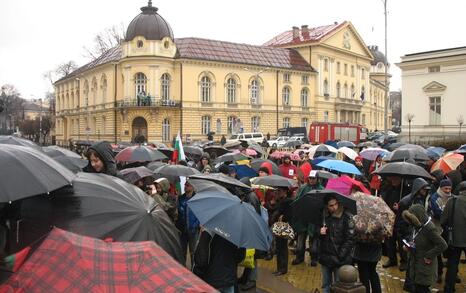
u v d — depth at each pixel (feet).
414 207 28.58
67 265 11.47
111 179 21.44
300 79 249.34
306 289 33.22
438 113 163.22
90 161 27.58
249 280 31.76
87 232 17.62
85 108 249.75
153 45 201.87
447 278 30.73
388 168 38.06
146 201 20.58
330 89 264.52
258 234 22.15
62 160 36.68
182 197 34.60
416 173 37.04
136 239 18.19
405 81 170.81
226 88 221.46
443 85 160.86
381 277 35.96
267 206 38.37
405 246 29.63
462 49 156.87
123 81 209.15
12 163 17.19
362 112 295.28
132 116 204.33
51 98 361.92
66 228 17.58
